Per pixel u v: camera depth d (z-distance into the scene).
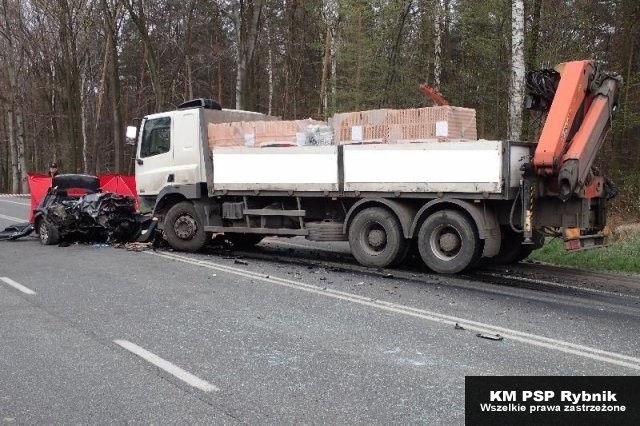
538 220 9.26
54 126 40.38
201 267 10.39
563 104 8.78
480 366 5.22
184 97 38.47
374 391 4.67
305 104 27.91
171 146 12.50
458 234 9.45
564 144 8.74
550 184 9.01
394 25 20.28
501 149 8.94
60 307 7.40
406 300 7.76
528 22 17.17
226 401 4.49
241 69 20.53
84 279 9.26
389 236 10.03
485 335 6.11
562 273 9.77
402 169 9.77
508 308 7.33
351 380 4.89
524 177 8.95
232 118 12.72
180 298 7.87
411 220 9.92
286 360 5.38
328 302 7.62
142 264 10.73
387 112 10.23
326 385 4.79
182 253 12.30
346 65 22.31
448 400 4.50
